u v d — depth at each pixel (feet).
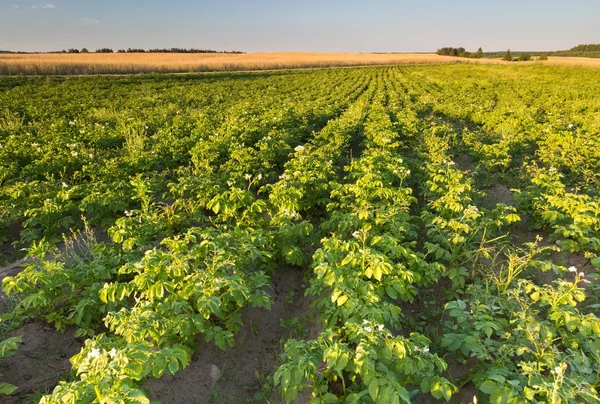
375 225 21.99
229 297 15.67
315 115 61.52
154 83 120.88
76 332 16.15
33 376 14.23
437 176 28.89
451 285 21.11
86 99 83.51
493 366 13.88
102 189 27.27
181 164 38.27
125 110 68.44
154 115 61.36
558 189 25.54
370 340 12.37
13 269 20.90
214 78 144.46
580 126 55.67
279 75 165.17
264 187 27.43
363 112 64.34
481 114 63.72
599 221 22.36
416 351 12.66
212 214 27.63
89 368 10.23
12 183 30.78
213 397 14.48
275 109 63.77
